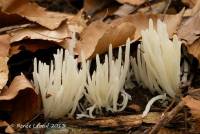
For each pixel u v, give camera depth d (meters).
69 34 0.73
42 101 0.67
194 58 0.72
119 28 0.69
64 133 0.66
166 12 0.80
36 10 0.77
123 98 0.69
